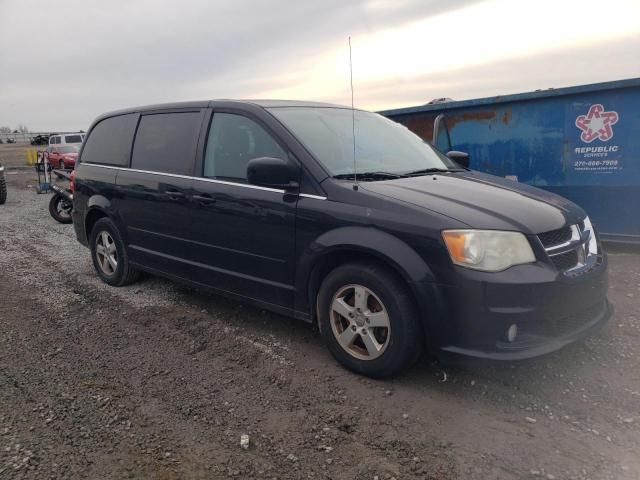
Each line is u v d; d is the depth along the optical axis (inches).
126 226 206.2
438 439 110.8
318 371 141.6
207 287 175.8
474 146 299.9
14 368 146.2
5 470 101.3
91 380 139.1
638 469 100.0
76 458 105.7
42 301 204.4
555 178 276.4
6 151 1875.0
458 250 118.3
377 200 131.2
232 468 102.9
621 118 254.2
